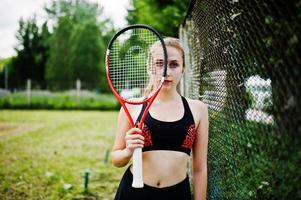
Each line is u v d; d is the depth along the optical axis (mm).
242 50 2195
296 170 1532
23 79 43375
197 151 2381
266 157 1906
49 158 8141
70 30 44719
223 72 2656
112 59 2836
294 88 1444
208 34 3000
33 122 16391
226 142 2684
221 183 2873
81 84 40406
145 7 6832
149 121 2221
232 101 2508
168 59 2357
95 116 20438
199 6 3244
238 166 2441
